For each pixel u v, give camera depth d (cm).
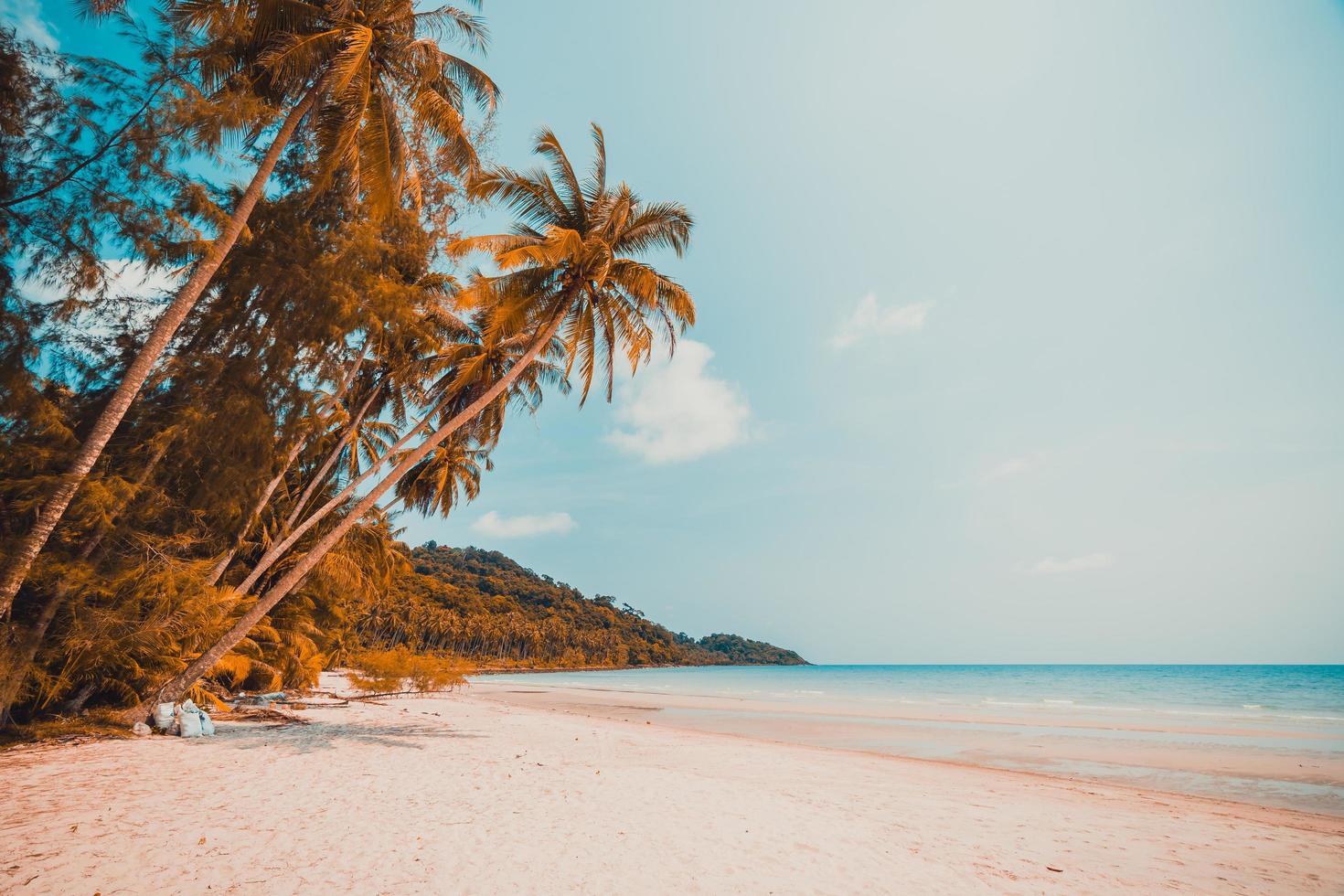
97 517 1014
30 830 581
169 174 1046
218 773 869
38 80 918
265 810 700
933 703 3938
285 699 2119
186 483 1229
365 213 1478
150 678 1269
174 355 1170
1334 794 1170
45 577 965
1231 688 6003
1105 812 981
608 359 1611
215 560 1332
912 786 1148
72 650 1030
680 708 3209
